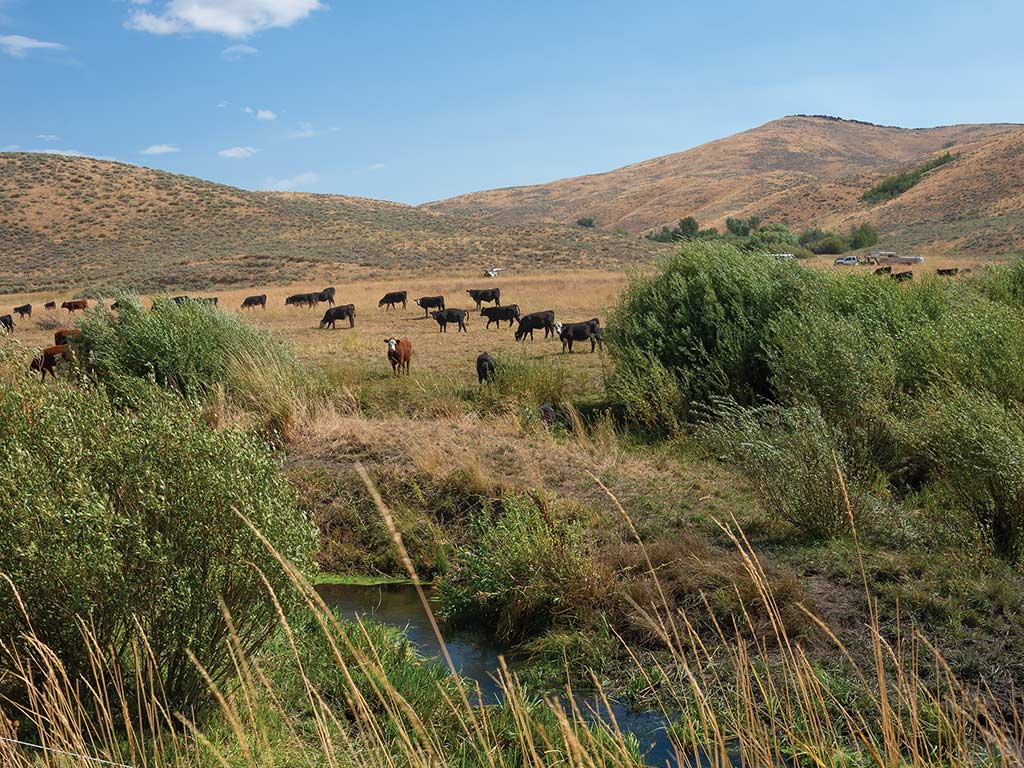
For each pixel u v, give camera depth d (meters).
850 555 6.96
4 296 56.00
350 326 30.59
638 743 4.91
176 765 3.74
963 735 3.14
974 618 5.92
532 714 5.18
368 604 7.64
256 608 4.70
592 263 65.56
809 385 10.09
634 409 12.44
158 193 90.00
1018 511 7.15
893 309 12.95
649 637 6.27
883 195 125.62
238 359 12.55
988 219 91.81
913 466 9.14
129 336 12.45
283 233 80.50
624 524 7.99
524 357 16.89
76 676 4.36
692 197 185.12
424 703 5.24
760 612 6.18
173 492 4.54
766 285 13.28
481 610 7.10
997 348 10.20
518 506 7.81
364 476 2.29
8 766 3.62
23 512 4.28
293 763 4.21
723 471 9.49
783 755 4.57
